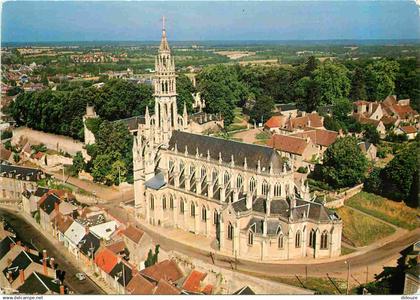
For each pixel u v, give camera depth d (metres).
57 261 144.75
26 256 130.75
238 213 141.25
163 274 123.81
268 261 139.88
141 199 178.75
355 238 153.38
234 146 159.62
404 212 162.62
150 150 176.00
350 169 177.75
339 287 124.19
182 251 147.12
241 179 154.38
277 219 142.12
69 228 155.38
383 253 143.88
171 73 178.25
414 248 139.88
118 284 123.50
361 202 170.75
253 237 140.62
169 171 173.88
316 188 184.88
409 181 163.38
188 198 162.38
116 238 146.75
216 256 143.50
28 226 174.00
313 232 140.88
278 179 145.50
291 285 124.69
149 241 139.88
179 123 191.50
